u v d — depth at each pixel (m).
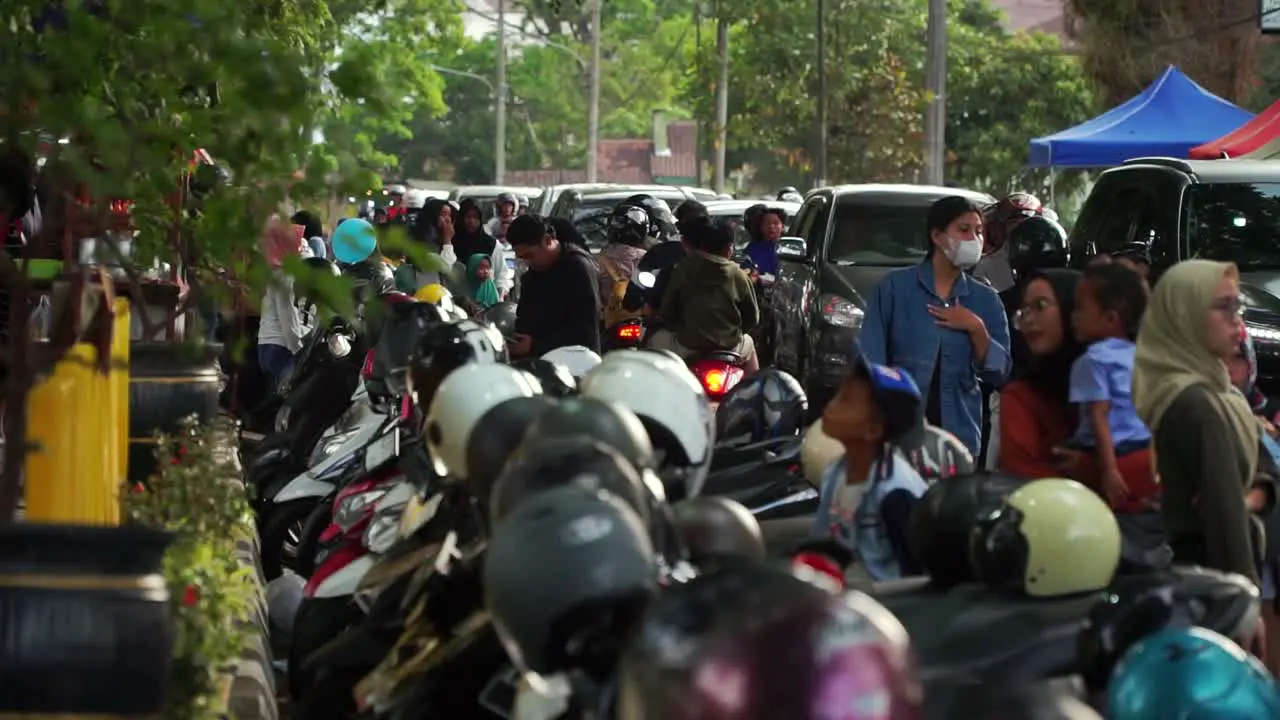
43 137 5.43
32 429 6.20
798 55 41.09
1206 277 5.99
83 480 6.29
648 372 5.30
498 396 5.41
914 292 8.66
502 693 4.93
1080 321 6.79
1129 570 6.27
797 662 2.80
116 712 4.35
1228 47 26.44
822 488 5.88
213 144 5.01
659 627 2.95
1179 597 4.59
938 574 4.96
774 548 6.63
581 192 24.61
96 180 4.80
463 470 5.48
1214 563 6.01
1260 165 14.75
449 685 5.37
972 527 4.79
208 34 4.94
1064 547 4.63
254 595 7.54
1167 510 6.17
